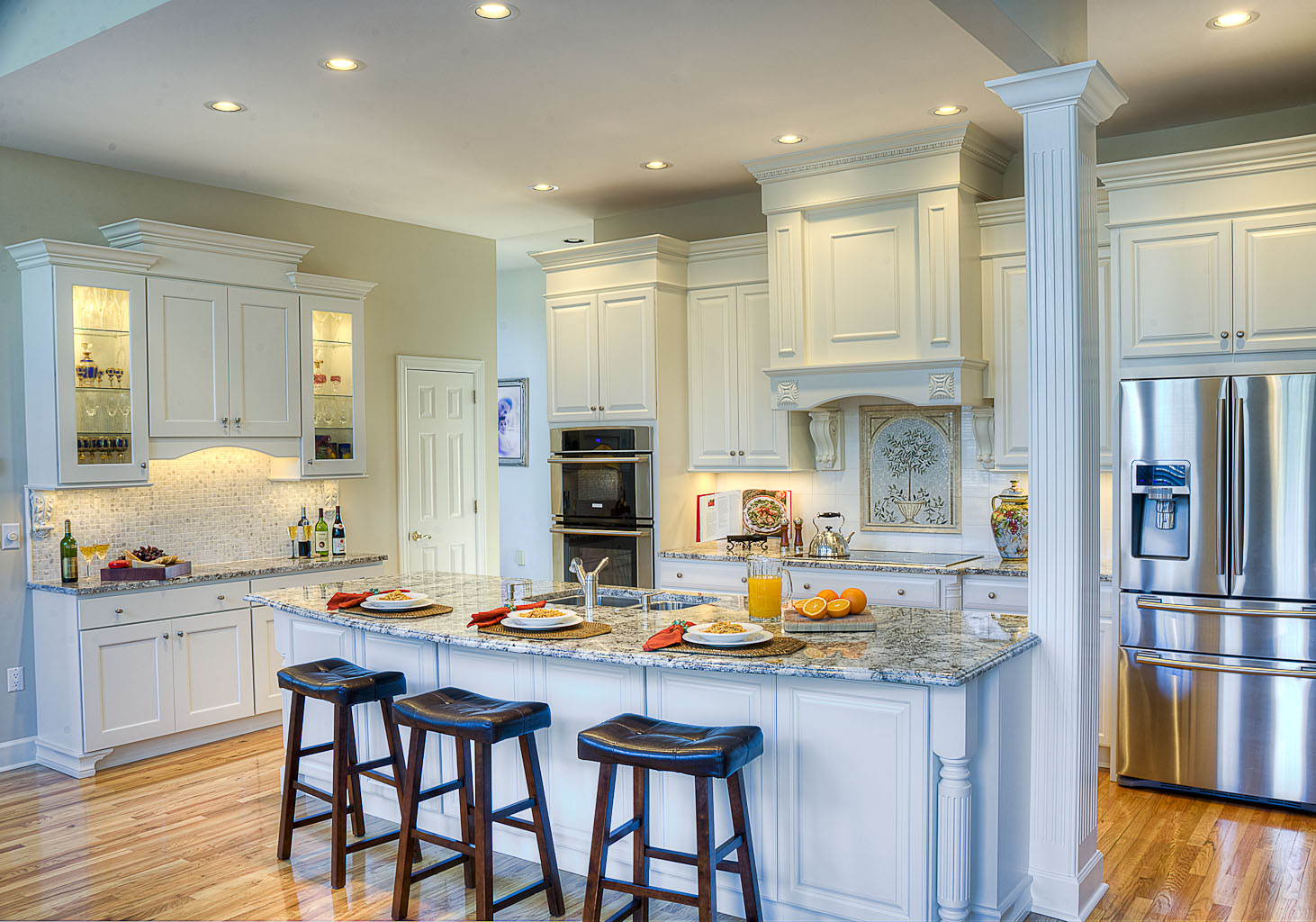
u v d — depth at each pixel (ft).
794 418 18.38
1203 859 11.55
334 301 18.75
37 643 15.72
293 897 10.79
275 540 19.06
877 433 18.48
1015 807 9.97
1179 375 14.02
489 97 13.64
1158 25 11.80
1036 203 10.43
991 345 16.34
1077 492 10.24
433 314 22.08
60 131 14.80
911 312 16.03
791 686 9.66
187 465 17.69
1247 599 13.25
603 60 12.35
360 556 19.20
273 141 15.48
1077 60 10.82
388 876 11.31
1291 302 13.24
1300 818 12.82
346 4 10.59
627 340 19.06
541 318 29.19
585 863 11.07
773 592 11.19
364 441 19.45
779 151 16.61
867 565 16.44
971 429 17.53
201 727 16.30
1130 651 14.01
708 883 8.71
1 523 15.49
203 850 12.11
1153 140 16.11
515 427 29.94
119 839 12.48
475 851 9.80
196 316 16.58
